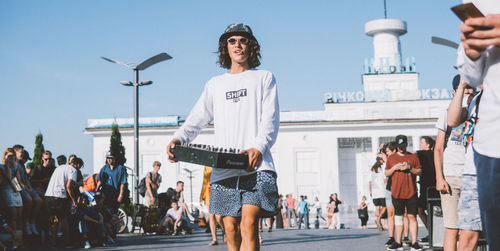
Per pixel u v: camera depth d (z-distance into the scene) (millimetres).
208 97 4402
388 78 77750
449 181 5727
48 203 11359
